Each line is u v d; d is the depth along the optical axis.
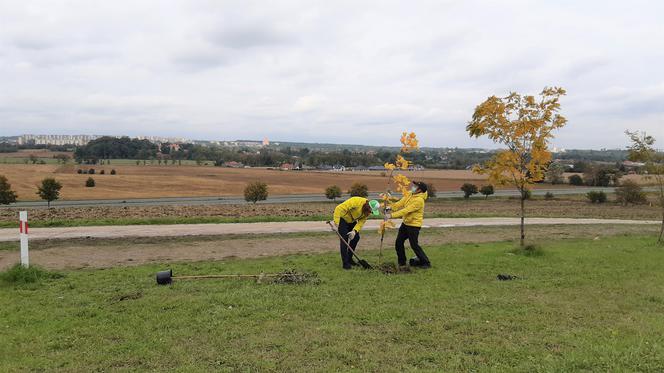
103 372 5.02
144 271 10.05
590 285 9.18
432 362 5.30
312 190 79.81
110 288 8.59
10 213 27.11
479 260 11.76
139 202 57.88
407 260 11.87
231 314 6.97
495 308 7.42
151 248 13.41
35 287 8.65
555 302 7.84
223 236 15.93
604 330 6.41
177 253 12.71
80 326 6.51
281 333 6.17
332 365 5.15
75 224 18.84
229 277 9.47
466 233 18.31
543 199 68.56
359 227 10.88
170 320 6.70
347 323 6.62
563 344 5.85
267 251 13.21
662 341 5.93
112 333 6.21
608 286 9.07
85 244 13.92
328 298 7.88
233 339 5.96
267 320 6.72
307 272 10.05
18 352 5.57
